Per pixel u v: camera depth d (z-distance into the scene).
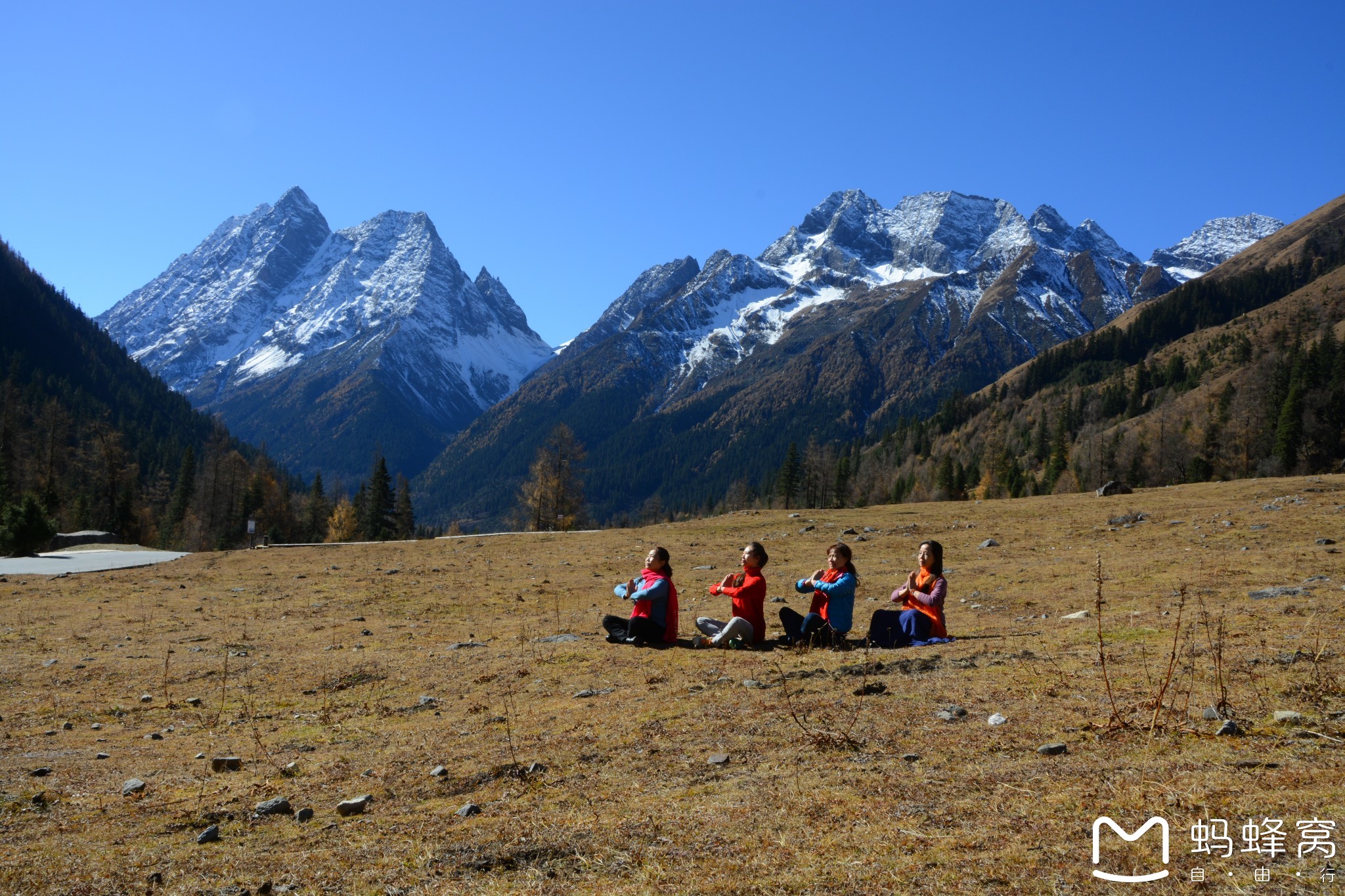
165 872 4.51
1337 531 18.94
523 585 20.73
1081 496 35.78
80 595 20.86
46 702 9.78
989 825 4.16
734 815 4.63
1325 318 150.12
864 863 3.85
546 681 9.20
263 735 7.89
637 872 4.02
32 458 75.38
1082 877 3.49
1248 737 5.15
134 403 189.25
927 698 6.83
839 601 10.16
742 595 10.34
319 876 4.34
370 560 28.11
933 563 9.98
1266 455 88.12
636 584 11.18
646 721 6.86
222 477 83.19
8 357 171.50
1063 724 5.80
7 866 4.69
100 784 6.41
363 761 6.63
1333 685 6.01
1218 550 17.88
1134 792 4.38
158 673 11.33
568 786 5.48
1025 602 13.27
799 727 6.30
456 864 4.34
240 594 20.55
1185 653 7.50
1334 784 4.22
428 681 9.89
